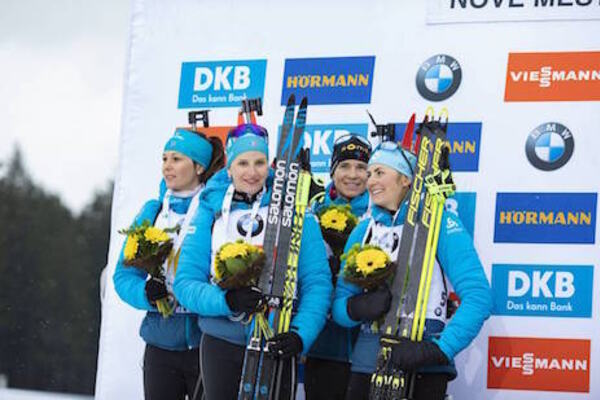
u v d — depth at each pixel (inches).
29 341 1647.4
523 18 468.8
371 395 410.6
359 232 442.0
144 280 462.3
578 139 461.1
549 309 457.1
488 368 459.8
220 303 410.9
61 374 1625.2
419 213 424.8
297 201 429.1
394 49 480.1
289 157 430.3
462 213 467.2
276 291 420.8
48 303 1694.1
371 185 437.4
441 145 432.8
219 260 411.5
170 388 461.7
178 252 459.8
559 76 464.8
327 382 454.6
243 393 416.2
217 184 440.8
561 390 453.7
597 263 455.2
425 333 418.6
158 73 503.8
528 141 465.1
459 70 472.4
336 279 453.4
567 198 460.1
